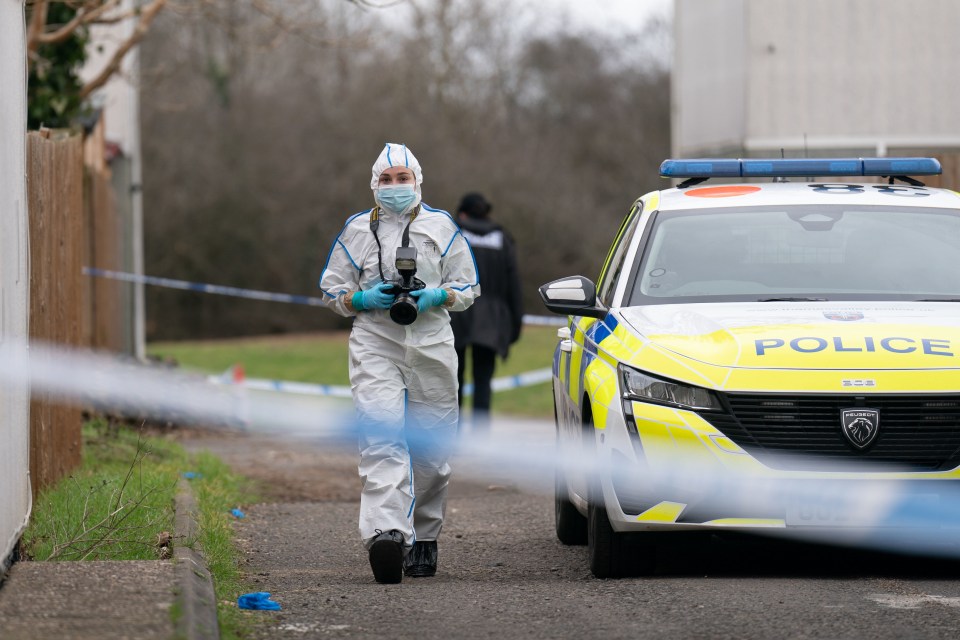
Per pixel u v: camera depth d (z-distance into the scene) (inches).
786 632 800.9
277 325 6437.0
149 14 2223.2
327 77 6609.3
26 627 750.5
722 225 1138.0
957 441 917.2
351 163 6456.7
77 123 2342.5
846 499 908.6
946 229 1131.3
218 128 6368.1
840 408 914.7
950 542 923.4
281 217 6387.8
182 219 6318.9
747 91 2314.2
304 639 805.9
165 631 743.7
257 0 2336.4
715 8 2460.6
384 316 1011.3
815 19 2304.4
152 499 1213.7
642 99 7450.8
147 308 6328.7
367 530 987.9
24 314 1016.9
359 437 1013.2
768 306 1040.2
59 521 1067.3
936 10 2292.1
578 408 1075.3
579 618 853.2
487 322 1952.5
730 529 922.7
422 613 877.2
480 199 1982.0
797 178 1320.1
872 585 942.4
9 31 973.2
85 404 1958.7
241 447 2095.2
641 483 936.9
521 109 7381.9
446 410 1036.5
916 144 2308.1
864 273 1085.8
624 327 1031.6
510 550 1189.7
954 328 976.9
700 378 933.8
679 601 895.1
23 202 1024.2
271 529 1298.0
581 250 6525.6
